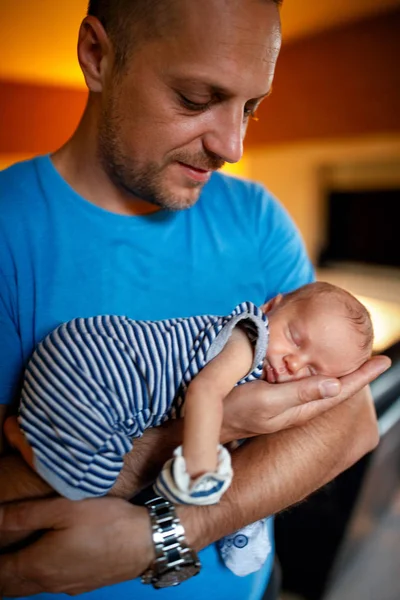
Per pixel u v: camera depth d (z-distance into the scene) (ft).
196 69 2.49
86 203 3.21
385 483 6.84
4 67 12.07
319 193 15.92
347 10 9.36
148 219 3.35
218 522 2.82
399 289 14.97
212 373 2.70
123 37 2.66
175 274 3.44
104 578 2.68
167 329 2.93
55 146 14.65
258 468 3.00
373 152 12.65
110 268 3.23
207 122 2.71
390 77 9.74
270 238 3.89
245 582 3.44
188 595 3.21
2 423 2.98
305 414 2.99
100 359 2.70
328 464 3.17
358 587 6.66
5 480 2.80
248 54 2.51
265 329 2.87
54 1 7.68
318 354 3.22
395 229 14.82
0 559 2.66
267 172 15.94
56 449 2.56
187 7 2.42
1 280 3.00
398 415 5.76
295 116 12.25
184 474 2.43
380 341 11.90
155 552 2.68
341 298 3.38
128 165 2.91
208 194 3.74
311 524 5.75
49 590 2.69
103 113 2.94
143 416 2.78
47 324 3.06
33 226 3.10
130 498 2.99
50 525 2.63
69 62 11.66
